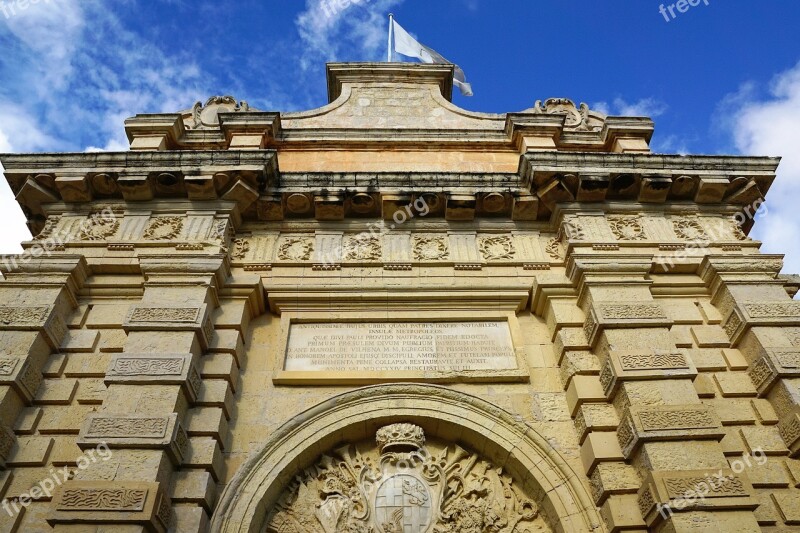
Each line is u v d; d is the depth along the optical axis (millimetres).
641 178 13250
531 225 13547
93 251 12383
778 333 11125
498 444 10477
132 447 9047
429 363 11477
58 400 10297
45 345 10820
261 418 10625
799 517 9266
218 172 12820
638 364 10367
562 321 11672
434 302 12227
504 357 11586
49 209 13023
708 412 9680
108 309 11703
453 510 10031
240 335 11523
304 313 12055
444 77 18328
